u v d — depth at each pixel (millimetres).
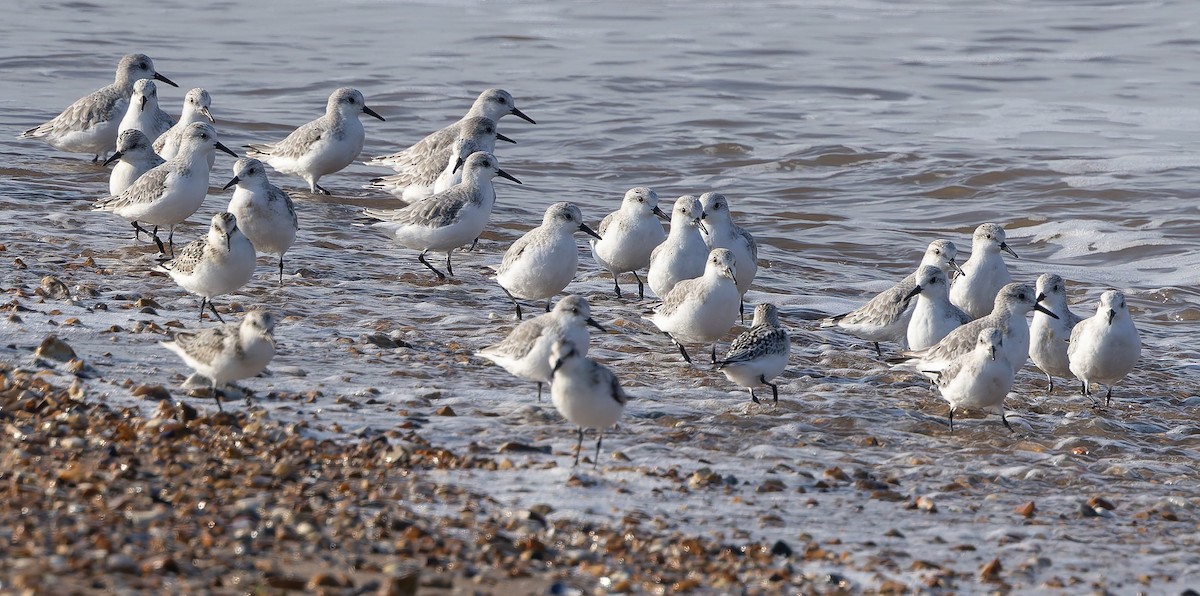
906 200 28625
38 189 24094
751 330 14070
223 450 10812
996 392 13406
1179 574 9609
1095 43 47594
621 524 9891
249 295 17562
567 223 17188
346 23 51344
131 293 16859
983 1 57469
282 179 27578
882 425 13680
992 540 10195
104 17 50188
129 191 19266
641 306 18828
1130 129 34750
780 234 25484
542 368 13117
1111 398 15648
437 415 12766
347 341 15398
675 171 30734
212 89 37594
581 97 38250
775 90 39969
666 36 49219
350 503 9734
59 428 10938
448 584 8273
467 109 36656
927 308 16266
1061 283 16203
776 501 10836
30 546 8109
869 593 8875
